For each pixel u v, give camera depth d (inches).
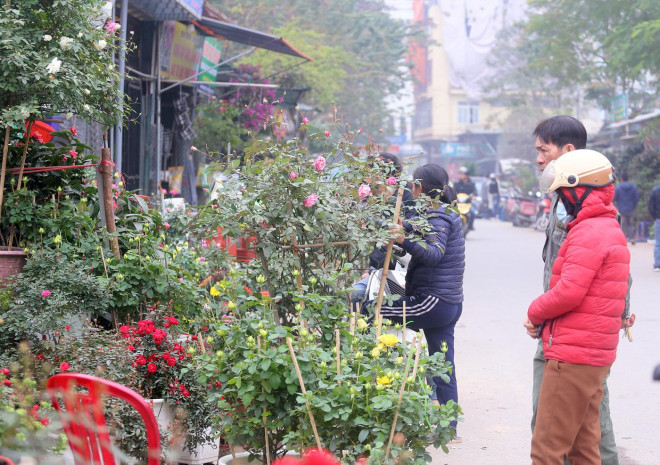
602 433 180.1
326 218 187.3
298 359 160.4
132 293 222.8
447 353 236.1
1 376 149.1
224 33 685.9
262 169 187.2
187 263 263.3
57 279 211.5
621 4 1019.9
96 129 466.9
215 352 177.0
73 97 226.1
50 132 268.4
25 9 227.1
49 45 226.2
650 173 1086.4
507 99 2662.4
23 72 217.5
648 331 402.0
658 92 1198.9
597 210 162.2
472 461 220.5
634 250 880.3
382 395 156.8
